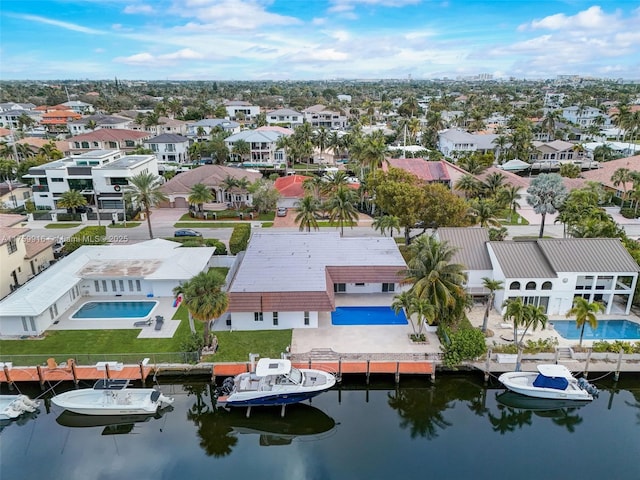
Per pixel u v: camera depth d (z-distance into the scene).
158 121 155.00
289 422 35.50
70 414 35.19
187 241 60.28
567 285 44.69
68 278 47.50
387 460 31.00
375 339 41.38
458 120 180.00
